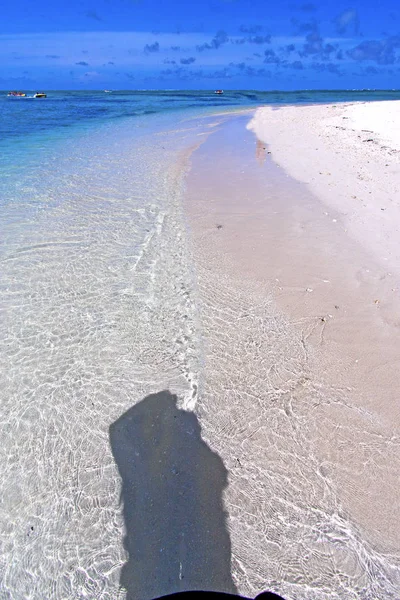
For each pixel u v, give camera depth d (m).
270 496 2.33
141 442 2.69
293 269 4.64
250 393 3.02
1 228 5.94
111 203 7.16
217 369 3.26
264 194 7.42
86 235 5.75
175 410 2.91
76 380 3.20
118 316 3.95
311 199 6.89
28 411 2.93
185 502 2.32
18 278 4.61
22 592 1.96
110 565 2.05
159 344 3.57
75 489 2.41
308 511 2.25
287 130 16.00
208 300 4.15
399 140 11.40
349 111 23.53
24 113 28.39
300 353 3.37
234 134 16.00
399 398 2.91
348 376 3.12
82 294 4.32
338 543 2.10
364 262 4.66
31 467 2.54
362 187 7.21
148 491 2.39
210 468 2.51
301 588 1.95
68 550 2.12
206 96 70.44
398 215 5.80
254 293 4.23
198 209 6.79
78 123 20.97
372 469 2.45
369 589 1.92
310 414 2.82
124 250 5.29
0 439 2.72
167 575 2.02
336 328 3.63
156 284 4.48
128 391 3.09
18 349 3.52
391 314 3.75
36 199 7.33
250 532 2.17
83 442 2.70
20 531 2.21
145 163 10.55
